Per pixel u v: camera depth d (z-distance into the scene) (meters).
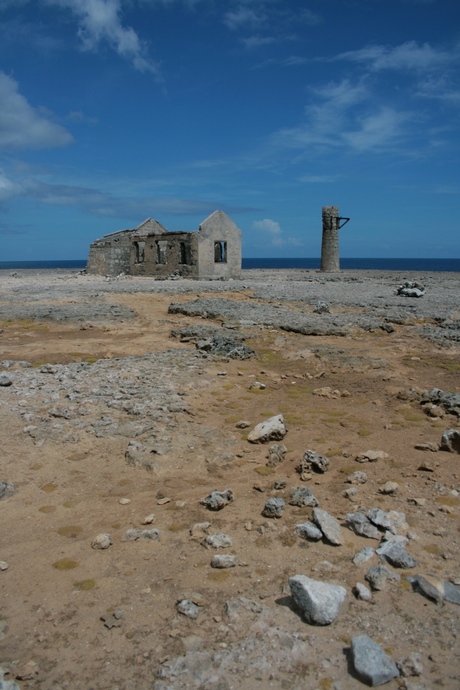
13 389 9.00
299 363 12.12
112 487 5.87
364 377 10.95
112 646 3.62
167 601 4.06
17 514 5.28
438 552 4.69
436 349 13.55
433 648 3.56
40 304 21.06
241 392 9.63
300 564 4.52
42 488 5.79
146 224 43.06
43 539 4.89
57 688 3.28
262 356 12.72
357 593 4.08
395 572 4.38
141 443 6.87
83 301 22.09
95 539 4.80
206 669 3.39
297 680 3.32
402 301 21.77
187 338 14.58
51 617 3.90
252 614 3.87
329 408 8.85
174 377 10.20
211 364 11.58
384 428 7.91
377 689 3.26
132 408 8.12
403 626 3.77
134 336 15.39
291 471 6.41
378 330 15.70
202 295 24.14
